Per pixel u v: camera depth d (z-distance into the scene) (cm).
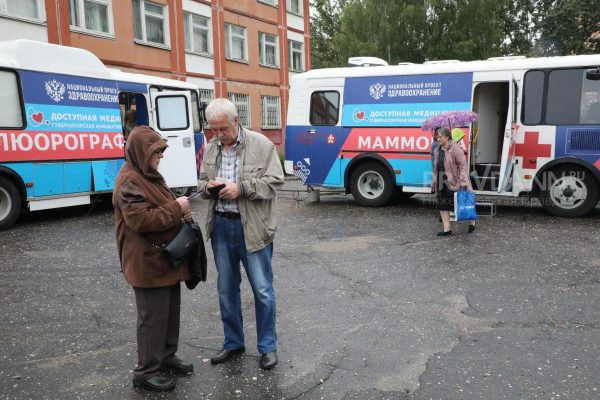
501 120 1146
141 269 344
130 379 375
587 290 551
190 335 452
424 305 516
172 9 2131
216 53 2392
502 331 448
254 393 353
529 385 356
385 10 3206
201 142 1379
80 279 623
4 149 913
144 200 336
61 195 1017
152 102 1223
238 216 382
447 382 362
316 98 1161
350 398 344
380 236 830
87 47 1766
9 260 714
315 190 1231
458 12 3127
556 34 3341
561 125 972
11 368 394
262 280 384
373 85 1102
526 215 1012
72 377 379
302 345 427
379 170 1116
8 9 1531
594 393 344
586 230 857
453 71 1038
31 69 956
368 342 430
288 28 2906
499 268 638
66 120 1016
